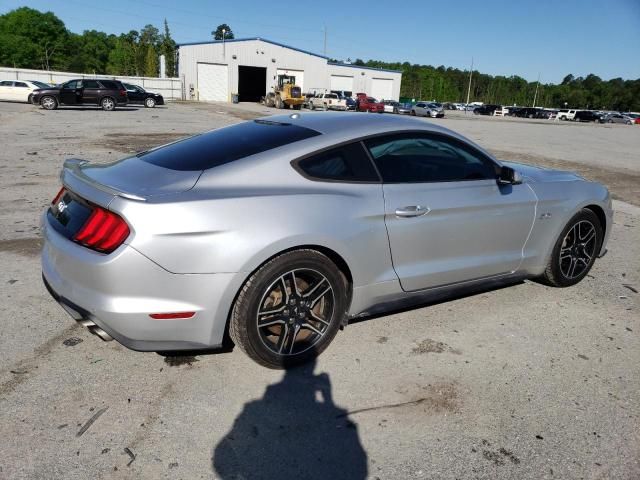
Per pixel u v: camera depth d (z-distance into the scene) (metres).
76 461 2.19
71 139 13.56
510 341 3.42
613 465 2.30
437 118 44.56
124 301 2.46
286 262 2.73
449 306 3.93
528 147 18.03
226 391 2.73
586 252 4.42
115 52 106.44
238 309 2.69
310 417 2.55
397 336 3.41
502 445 2.40
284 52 53.97
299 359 2.97
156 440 2.34
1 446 2.25
